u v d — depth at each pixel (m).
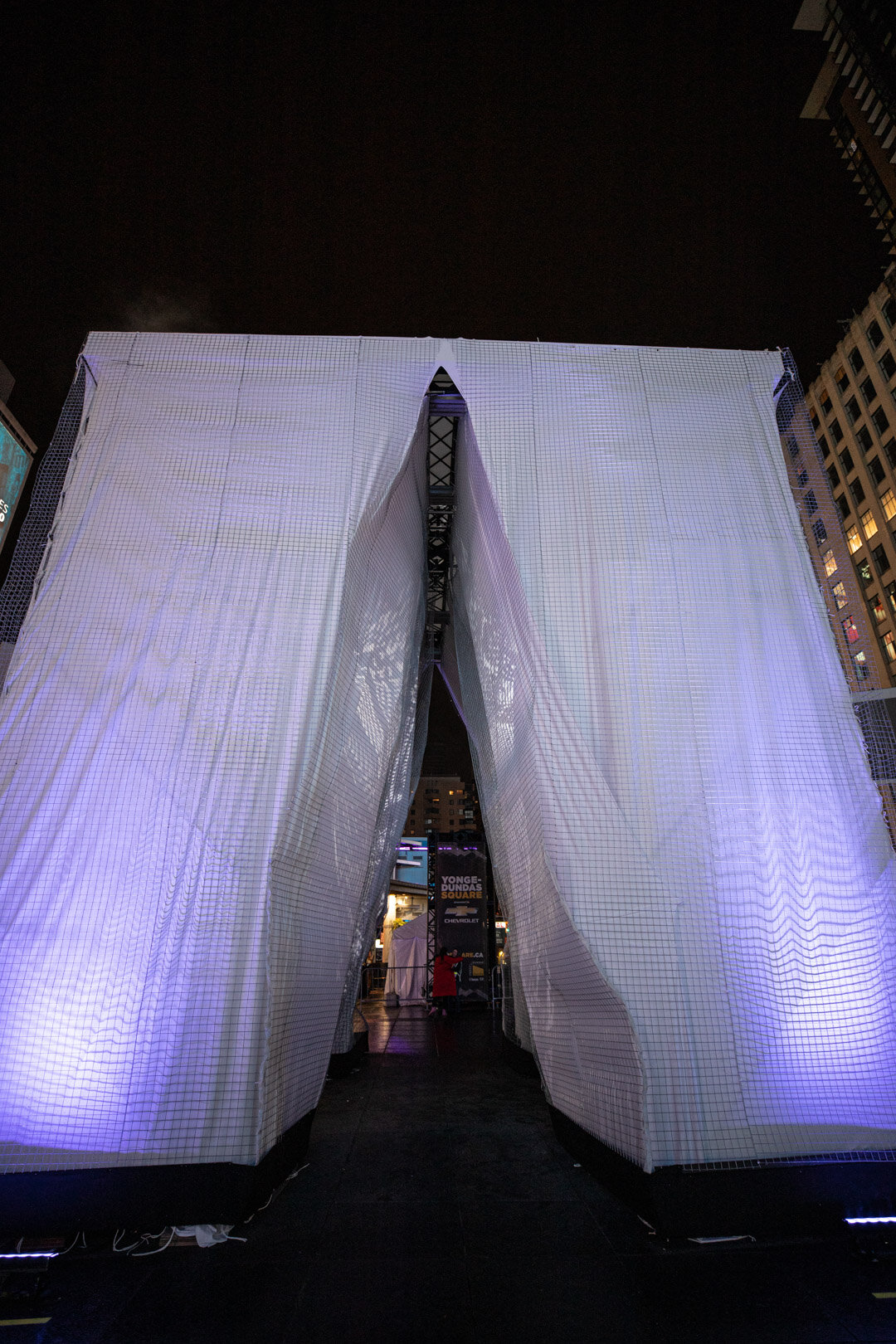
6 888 3.33
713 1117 3.06
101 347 4.79
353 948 6.52
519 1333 2.20
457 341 4.97
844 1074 3.18
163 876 3.39
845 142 27.39
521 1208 3.17
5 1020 3.10
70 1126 2.96
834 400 30.20
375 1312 2.32
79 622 3.96
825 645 4.13
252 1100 3.04
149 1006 3.16
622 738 3.83
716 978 3.32
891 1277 2.55
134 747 3.66
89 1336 2.19
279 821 3.54
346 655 4.30
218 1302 2.39
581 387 4.84
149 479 4.39
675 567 4.29
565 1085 3.96
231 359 4.82
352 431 4.62
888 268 26.88
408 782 7.69
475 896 12.75
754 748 3.82
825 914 3.46
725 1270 2.60
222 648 3.95
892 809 3.92
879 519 27.53
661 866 3.54
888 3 24.08
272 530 4.30
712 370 4.96
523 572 4.27
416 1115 4.88
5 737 3.65
